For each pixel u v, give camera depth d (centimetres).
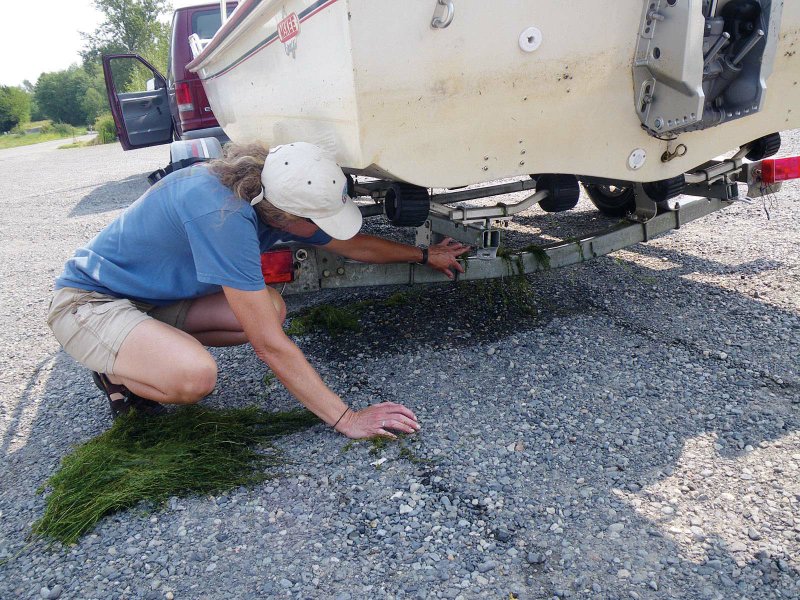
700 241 472
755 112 275
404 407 273
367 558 203
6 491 259
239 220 231
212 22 724
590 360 313
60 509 235
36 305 498
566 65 249
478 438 259
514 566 196
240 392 314
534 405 279
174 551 213
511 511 219
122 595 196
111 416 310
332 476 243
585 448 249
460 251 334
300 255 310
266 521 223
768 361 301
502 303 384
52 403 333
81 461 254
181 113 722
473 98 239
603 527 209
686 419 262
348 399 294
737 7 261
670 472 232
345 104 230
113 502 233
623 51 259
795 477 225
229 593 194
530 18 236
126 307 262
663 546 199
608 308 371
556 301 385
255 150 246
